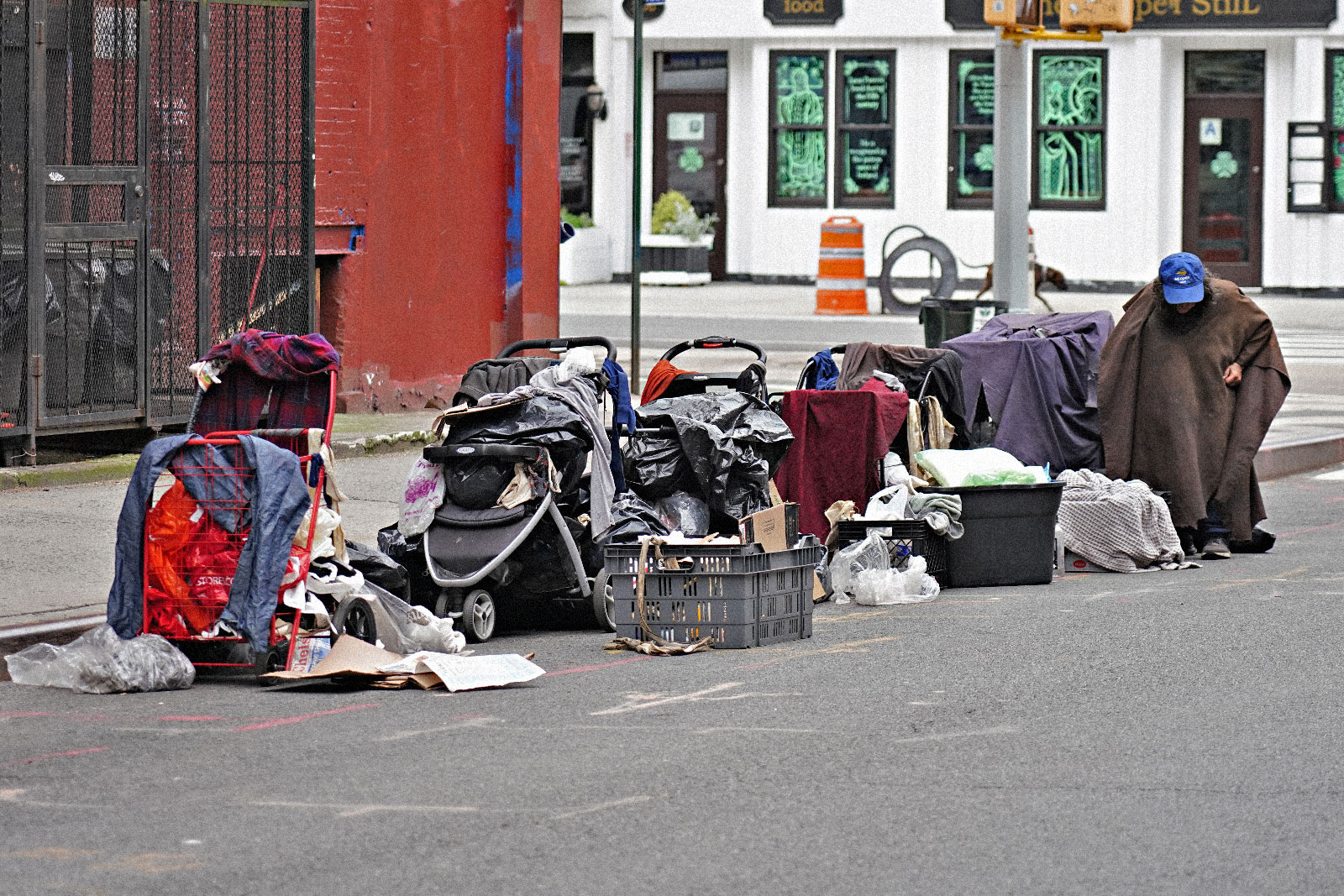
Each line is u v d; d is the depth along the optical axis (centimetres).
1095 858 841
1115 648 1338
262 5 2086
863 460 1702
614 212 5150
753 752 1032
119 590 1245
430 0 2405
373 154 2345
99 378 1900
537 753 1032
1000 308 2820
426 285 2444
